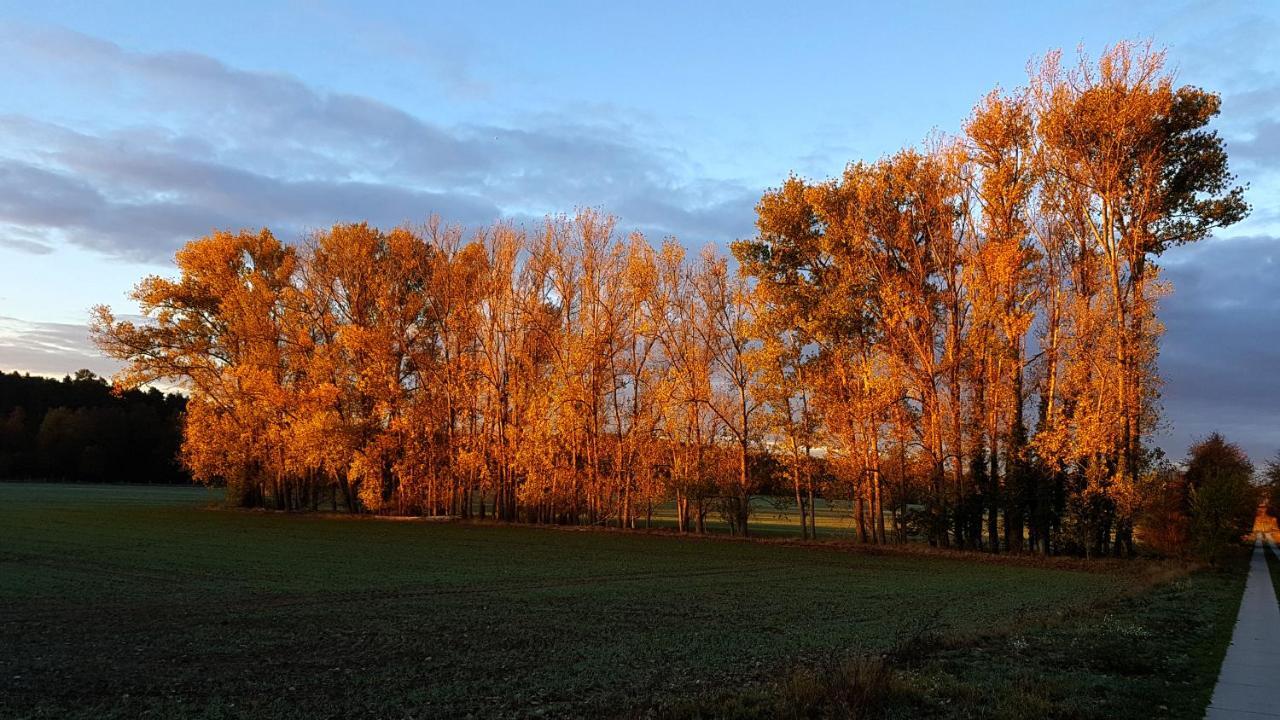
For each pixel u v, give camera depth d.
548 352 58.44
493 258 59.72
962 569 34.56
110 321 65.06
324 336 65.88
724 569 33.06
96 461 123.38
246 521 55.69
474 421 60.66
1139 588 26.14
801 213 46.50
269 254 69.38
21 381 145.88
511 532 50.62
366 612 20.38
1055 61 39.84
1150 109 37.16
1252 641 15.79
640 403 55.00
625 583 27.67
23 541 37.94
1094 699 10.71
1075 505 39.31
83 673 13.26
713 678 12.98
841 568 34.16
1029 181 41.31
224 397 66.94
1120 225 38.88
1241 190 38.25
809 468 48.50
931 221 43.31
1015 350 40.50
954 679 11.71
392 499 63.41
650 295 53.34
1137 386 38.81
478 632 17.61
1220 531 36.50
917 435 44.06
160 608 20.48
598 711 10.87
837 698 10.22
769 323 47.09
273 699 11.62
